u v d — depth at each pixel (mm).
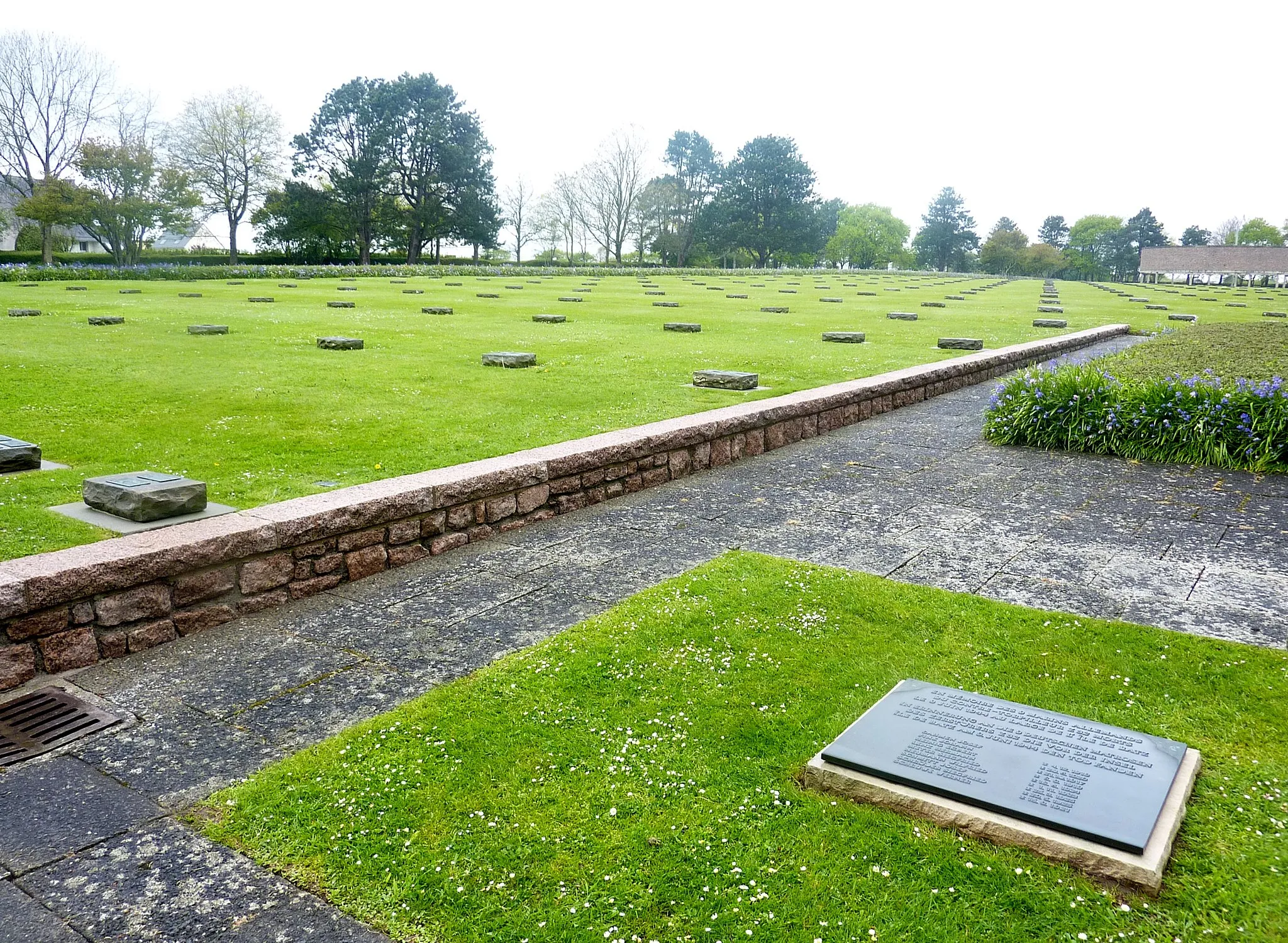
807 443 9688
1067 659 4312
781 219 95500
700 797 3285
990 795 3074
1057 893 2750
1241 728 3658
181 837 3113
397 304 25547
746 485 7910
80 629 4387
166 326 18156
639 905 2748
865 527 6609
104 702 4078
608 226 92438
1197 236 125500
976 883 2807
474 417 9750
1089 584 5395
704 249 97562
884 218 117750
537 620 4953
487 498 6383
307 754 3596
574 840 3059
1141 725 3691
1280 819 3053
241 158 68375
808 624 4773
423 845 3041
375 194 72375
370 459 7934
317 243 70938
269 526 5086
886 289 43094
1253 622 4781
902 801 3152
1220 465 8500
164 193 58906
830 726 3736
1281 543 6168
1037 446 9461
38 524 5836
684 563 5863
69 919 2717
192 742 3736
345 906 2770
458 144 75062
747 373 11797
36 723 3883
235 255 69562
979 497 7477
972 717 3619
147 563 4578
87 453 8078
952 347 16594
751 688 4086
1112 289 53375
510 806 3244
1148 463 8695
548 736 3715
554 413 9984
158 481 6188
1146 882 2727
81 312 20906
